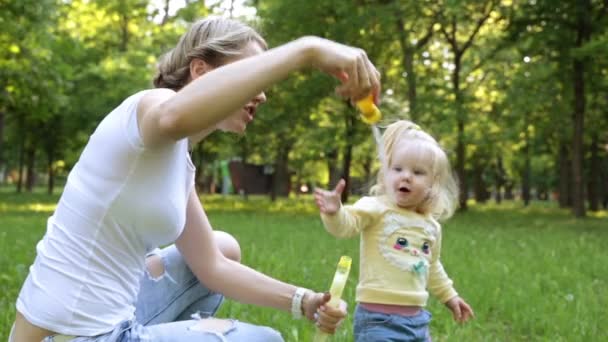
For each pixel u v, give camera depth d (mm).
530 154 29422
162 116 1790
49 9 16391
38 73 16594
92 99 23281
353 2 18656
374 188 3256
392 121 3389
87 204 1977
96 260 1998
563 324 4242
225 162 39188
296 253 7363
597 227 14203
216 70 1773
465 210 20734
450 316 4402
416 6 18438
